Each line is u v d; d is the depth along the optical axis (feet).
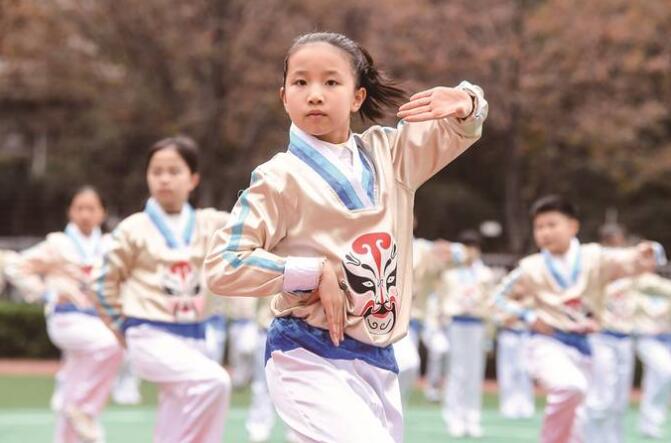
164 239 64.49
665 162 232.32
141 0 211.00
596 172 252.62
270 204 37.68
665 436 115.44
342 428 36.40
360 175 38.45
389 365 38.93
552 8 214.90
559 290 76.43
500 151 256.52
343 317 37.50
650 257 75.41
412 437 109.09
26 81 240.94
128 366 130.41
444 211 254.27
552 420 73.00
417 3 210.18
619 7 217.56
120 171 250.57
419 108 38.78
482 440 107.34
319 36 38.63
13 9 217.97
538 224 77.77
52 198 257.34
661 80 226.79
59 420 82.23
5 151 276.41
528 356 77.25
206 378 60.70
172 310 63.72
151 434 102.63
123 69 227.40
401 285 39.17
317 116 37.86
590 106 220.02
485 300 113.39
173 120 222.48
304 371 37.68
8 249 214.90
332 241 37.78
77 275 88.99
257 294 37.01
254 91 215.31
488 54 208.64
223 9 212.23
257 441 100.07
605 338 103.09
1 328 189.37
